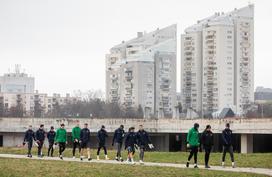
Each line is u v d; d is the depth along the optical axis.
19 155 94.44
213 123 134.00
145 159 82.06
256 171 63.41
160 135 150.12
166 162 77.00
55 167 65.94
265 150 138.25
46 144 129.00
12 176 58.22
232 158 69.38
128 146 77.38
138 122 148.62
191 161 78.06
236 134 133.00
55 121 151.00
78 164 70.50
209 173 58.75
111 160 80.88
